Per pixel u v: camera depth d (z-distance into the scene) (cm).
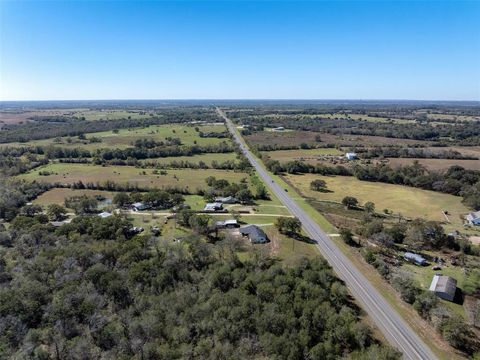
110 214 12475
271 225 11838
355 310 7294
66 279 7750
